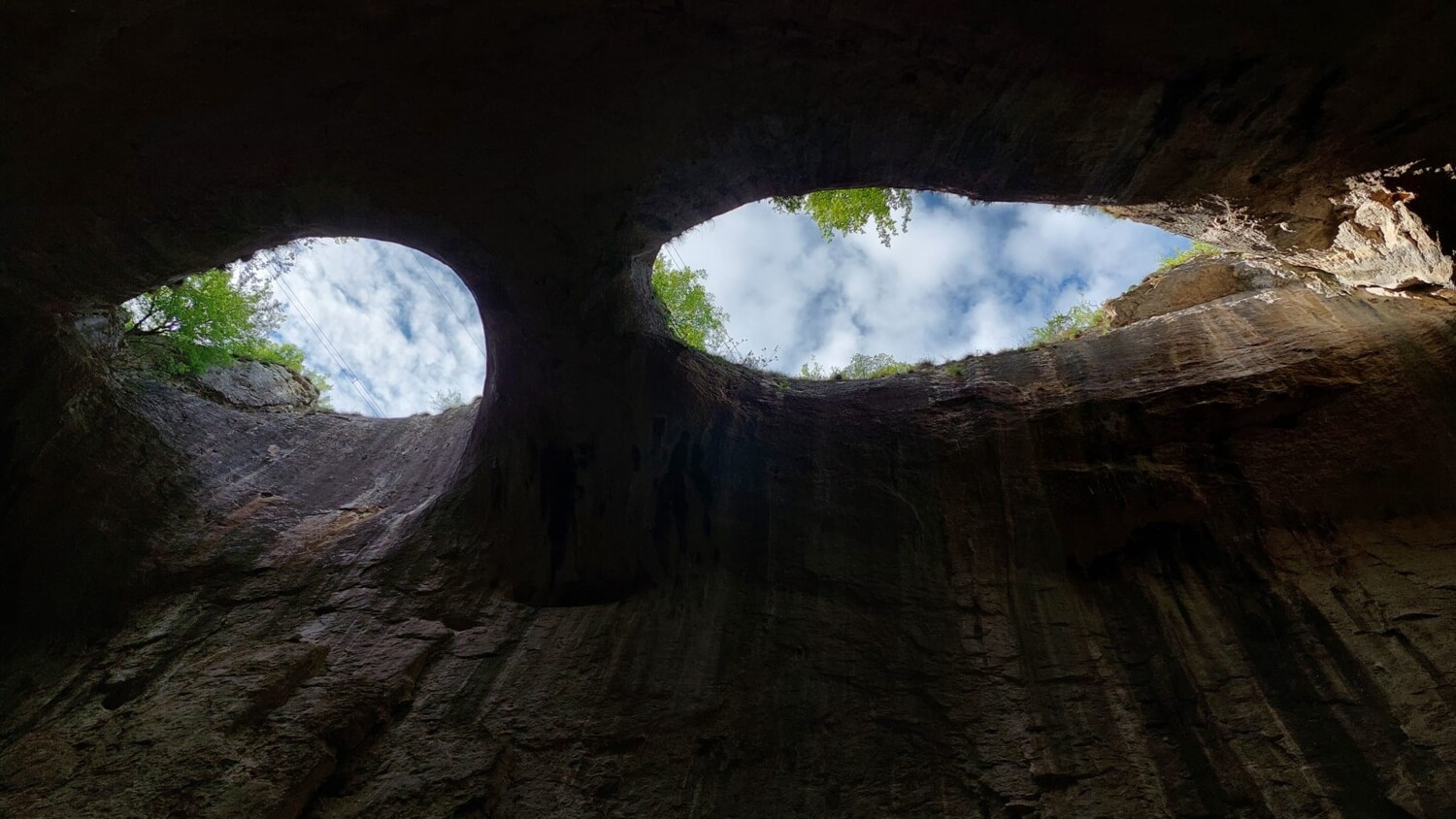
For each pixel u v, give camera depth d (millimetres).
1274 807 5969
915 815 6477
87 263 7203
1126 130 6121
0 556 8289
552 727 7355
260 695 7055
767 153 6762
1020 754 6789
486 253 7832
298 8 5035
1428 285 7695
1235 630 7422
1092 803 6309
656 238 8055
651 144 6598
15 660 7996
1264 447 8430
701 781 6938
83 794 6117
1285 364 8531
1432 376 7953
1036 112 5992
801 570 8898
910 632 8109
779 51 5676
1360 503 7941
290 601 8883
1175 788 6309
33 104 5426
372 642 8180
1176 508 8391
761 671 7945
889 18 5309
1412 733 6031
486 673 7941
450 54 5598
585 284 8234
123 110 5625
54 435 8719
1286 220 7332
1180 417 8688
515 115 6223
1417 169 6309
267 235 7301
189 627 8500
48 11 4770
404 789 6625
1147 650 7504
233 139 6035
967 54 5535
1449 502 7648
